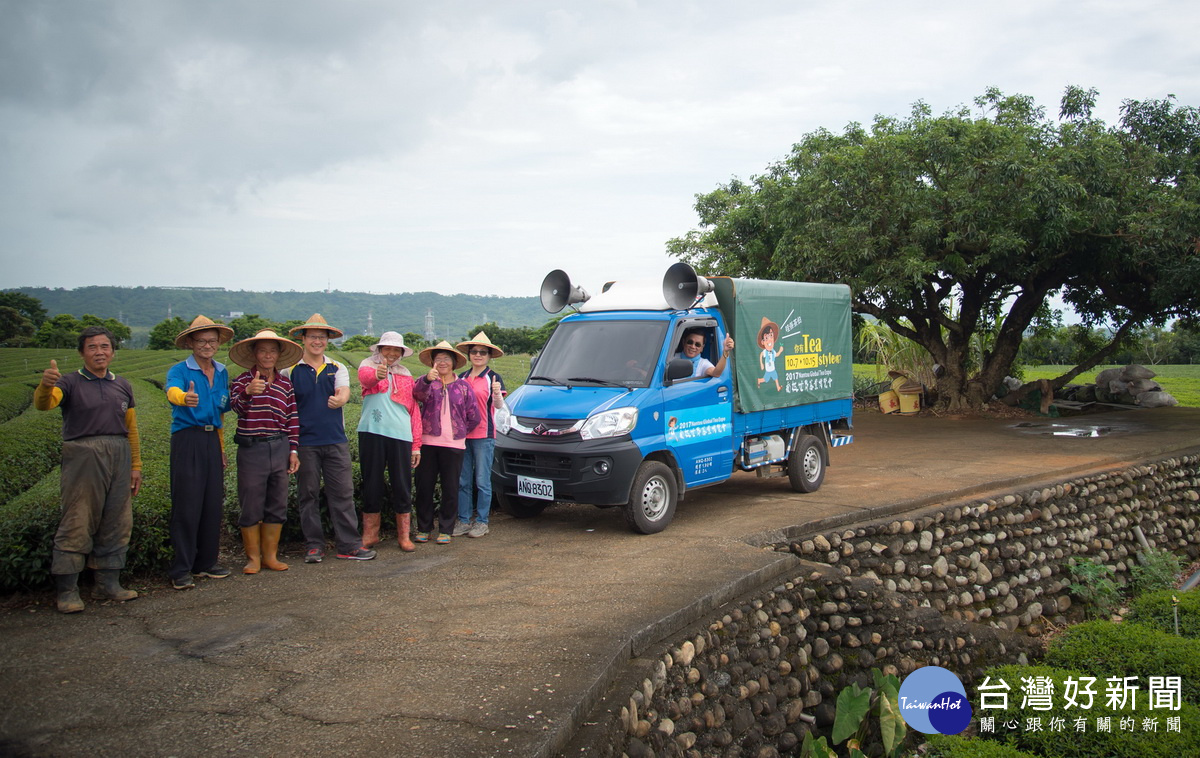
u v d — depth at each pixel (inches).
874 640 286.2
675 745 189.5
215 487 244.8
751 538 304.0
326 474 274.1
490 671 174.4
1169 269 624.7
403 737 143.9
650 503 315.6
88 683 167.6
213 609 217.8
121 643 191.5
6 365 1274.6
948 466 497.4
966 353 832.9
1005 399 855.7
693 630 220.1
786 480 446.9
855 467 499.5
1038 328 935.7
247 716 152.6
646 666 191.3
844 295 442.3
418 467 307.3
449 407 300.7
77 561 213.8
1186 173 665.0
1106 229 639.8
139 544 242.5
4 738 144.2
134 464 232.4
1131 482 507.2
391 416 285.3
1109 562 451.2
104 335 219.6
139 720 150.9
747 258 787.4
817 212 642.8
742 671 228.2
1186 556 517.0
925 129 656.4
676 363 323.0
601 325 355.3
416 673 173.3
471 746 140.7
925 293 785.6
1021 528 410.0
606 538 307.9
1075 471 489.1
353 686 166.2
